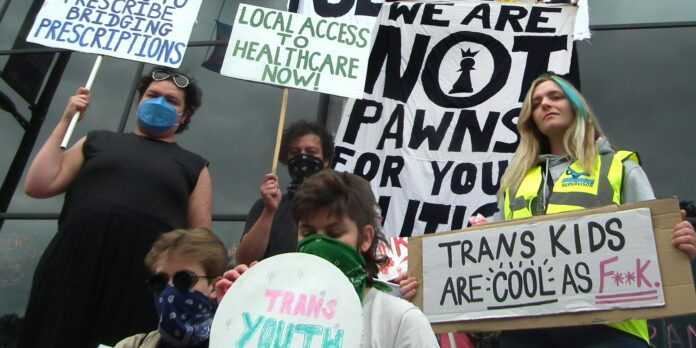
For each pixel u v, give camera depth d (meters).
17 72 4.84
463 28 3.78
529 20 3.74
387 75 3.74
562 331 2.38
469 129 3.58
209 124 4.48
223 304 1.91
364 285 2.07
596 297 2.31
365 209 2.15
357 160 3.57
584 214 2.40
